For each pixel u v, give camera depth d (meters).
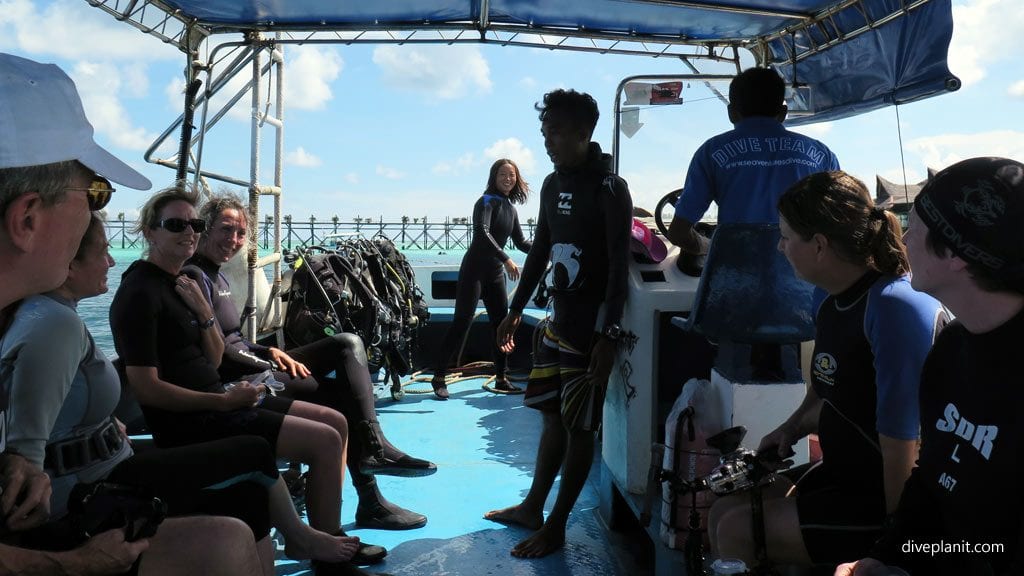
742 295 2.27
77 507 1.35
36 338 1.57
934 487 1.27
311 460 2.59
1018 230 1.05
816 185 1.69
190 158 4.78
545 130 2.82
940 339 1.26
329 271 4.57
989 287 1.09
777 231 2.26
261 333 5.01
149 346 2.42
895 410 1.55
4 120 1.12
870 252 1.64
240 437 2.12
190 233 2.49
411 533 3.07
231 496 2.02
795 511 1.70
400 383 5.55
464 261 5.51
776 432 2.03
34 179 1.13
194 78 4.61
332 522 2.64
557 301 2.90
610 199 2.71
